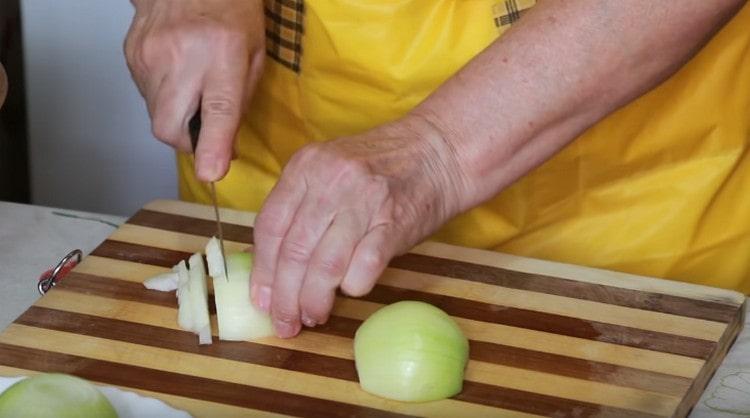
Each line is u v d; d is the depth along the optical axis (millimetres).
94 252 1211
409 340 1016
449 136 1057
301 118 1438
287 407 999
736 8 1048
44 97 2082
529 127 1055
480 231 1407
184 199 1558
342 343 1084
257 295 1077
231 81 1200
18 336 1069
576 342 1093
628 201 1371
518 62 1045
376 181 1026
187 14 1255
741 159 1361
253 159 1491
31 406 875
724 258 1388
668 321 1124
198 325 1084
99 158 2133
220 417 982
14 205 1368
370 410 1000
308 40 1367
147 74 1255
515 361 1063
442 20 1308
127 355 1053
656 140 1356
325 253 1028
